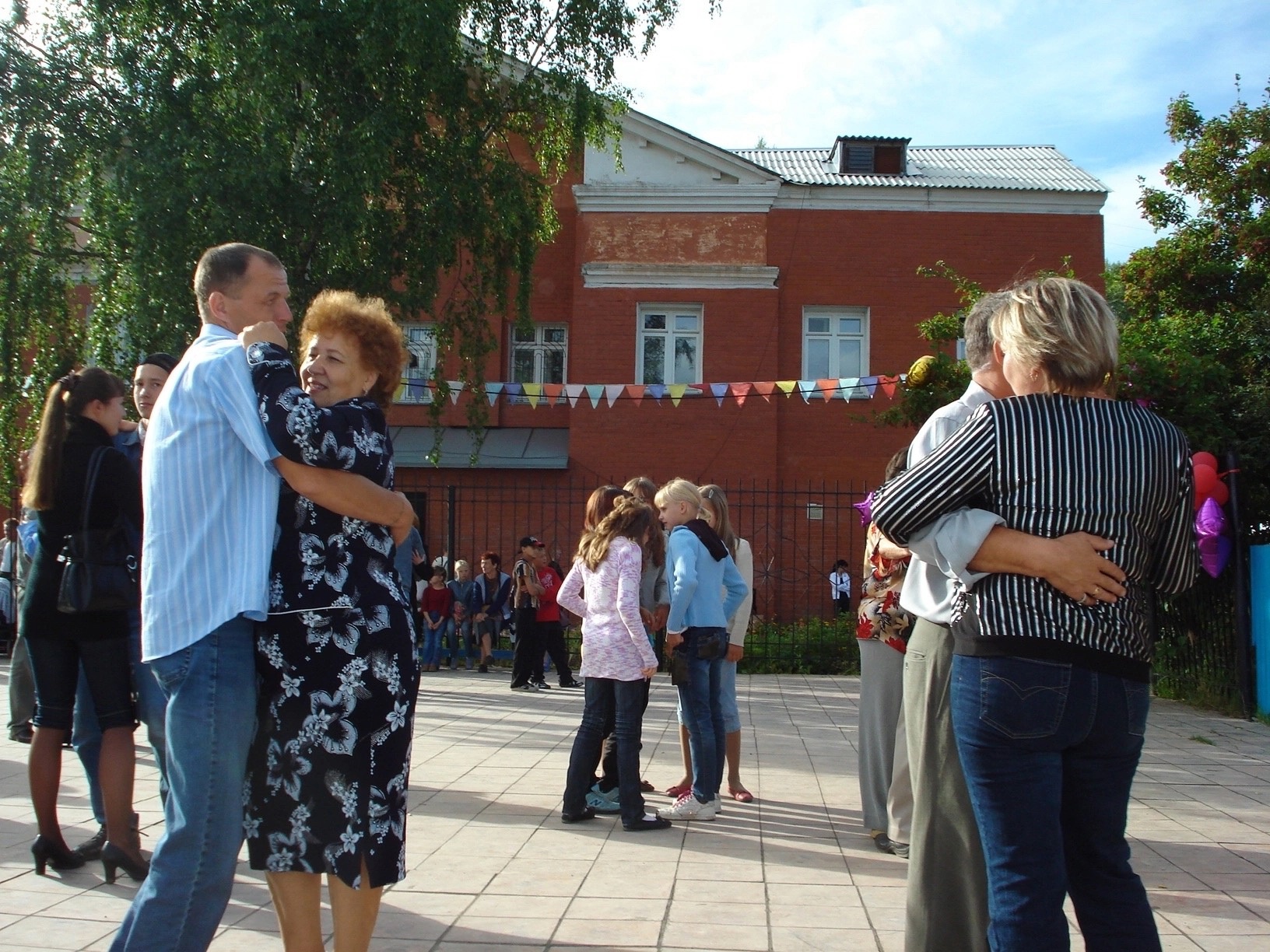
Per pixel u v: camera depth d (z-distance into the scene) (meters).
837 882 4.54
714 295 20.11
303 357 3.10
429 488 15.57
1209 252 16.30
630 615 5.48
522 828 5.43
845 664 14.63
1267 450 11.18
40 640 4.35
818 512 19.78
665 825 5.48
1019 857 2.42
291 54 11.38
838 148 21.62
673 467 19.91
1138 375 11.12
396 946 3.72
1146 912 2.51
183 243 11.59
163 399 2.88
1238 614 10.12
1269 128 16.12
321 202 11.90
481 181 12.88
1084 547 2.41
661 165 20.31
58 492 4.21
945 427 3.44
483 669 14.82
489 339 13.70
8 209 12.34
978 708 2.47
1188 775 7.14
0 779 6.42
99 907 4.01
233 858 2.70
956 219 20.14
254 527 2.75
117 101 12.34
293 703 2.72
